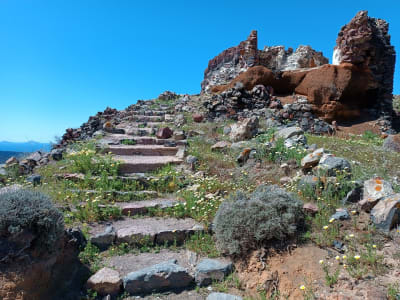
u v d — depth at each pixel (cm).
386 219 401
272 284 349
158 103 1572
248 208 426
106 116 1330
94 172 683
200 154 805
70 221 482
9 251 303
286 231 403
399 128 1534
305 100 1423
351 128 1382
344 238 396
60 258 363
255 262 381
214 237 459
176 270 368
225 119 1273
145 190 636
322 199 490
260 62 2000
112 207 526
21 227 317
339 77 1411
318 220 443
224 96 1376
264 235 393
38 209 337
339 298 293
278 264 371
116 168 685
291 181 598
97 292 346
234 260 403
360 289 305
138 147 858
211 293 342
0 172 674
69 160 759
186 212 536
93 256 411
